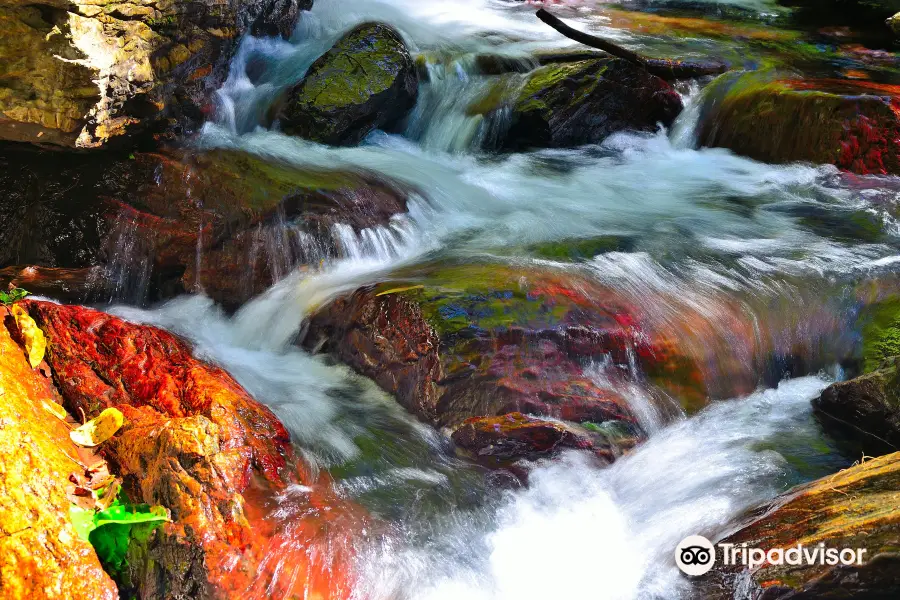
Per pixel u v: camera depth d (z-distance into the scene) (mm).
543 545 4566
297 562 4184
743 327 6223
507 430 5160
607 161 9750
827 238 7555
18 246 7230
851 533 3773
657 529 4582
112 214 7156
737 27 13367
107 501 4266
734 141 10000
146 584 4117
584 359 5773
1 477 3955
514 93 9930
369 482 4949
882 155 8922
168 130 7684
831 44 12508
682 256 7055
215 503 4227
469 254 7129
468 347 5617
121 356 5164
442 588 4250
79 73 6305
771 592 3836
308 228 7207
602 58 10039
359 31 9438
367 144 9305
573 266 6750
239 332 6770
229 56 8266
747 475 5012
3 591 3688
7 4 6016
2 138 6855
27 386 4812
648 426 5602
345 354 6188
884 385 5414
